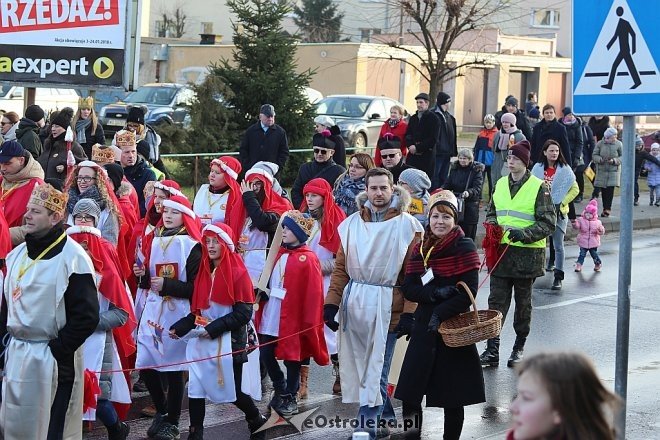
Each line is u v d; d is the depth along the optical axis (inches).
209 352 335.9
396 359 358.9
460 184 666.8
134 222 412.5
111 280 323.6
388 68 1980.8
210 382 335.3
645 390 415.5
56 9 673.6
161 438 346.3
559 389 146.9
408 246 330.6
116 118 1183.6
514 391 416.8
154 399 351.6
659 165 1067.3
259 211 422.9
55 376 270.7
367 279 333.7
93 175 375.9
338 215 404.5
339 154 621.3
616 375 264.1
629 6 265.6
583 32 272.4
